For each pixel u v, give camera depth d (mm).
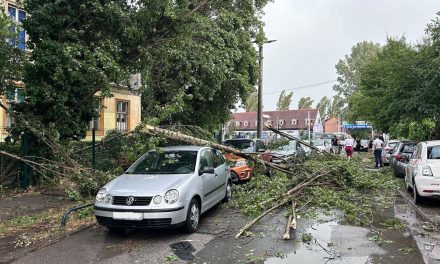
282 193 9945
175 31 12539
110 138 13398
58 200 10172
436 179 9336
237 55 18141
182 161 8266
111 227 6973
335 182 11984
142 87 14797
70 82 11297
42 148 11609
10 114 11320
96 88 11742
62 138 12227
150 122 10156
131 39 11914
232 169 12773
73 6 11570
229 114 22750
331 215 8711
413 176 10102
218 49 17250
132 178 7629
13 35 10898
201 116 20938
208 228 7617
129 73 12578
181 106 11133
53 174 10883
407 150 15719
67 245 6605
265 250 6215
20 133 11594
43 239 6949
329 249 6246
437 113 15039
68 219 8242
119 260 5840
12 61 11086
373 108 25094
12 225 7828
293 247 6363
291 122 88188
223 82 19344
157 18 11812
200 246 6473
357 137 52156
